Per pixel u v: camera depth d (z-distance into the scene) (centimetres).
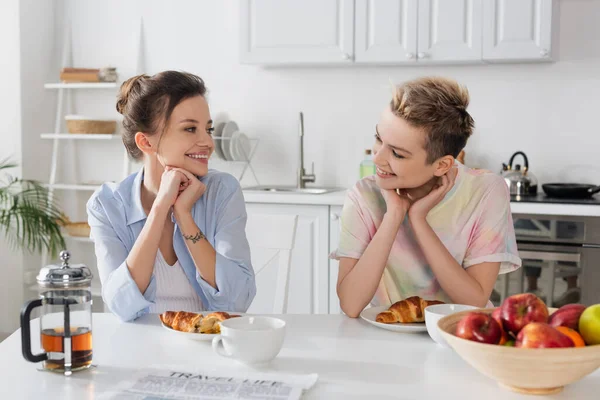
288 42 341
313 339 136
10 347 132
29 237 360
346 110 373
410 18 326
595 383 109
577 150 344
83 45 403
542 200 302
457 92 153
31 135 390
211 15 386
